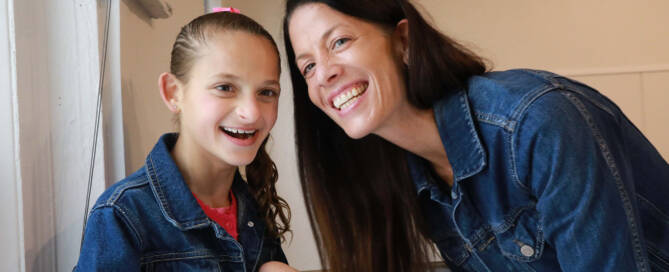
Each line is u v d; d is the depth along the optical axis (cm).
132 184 94
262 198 119
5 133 85
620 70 306
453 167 97
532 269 100
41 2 95
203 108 95
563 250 83
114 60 111
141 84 129
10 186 85
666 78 304
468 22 313
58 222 96
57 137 97
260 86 98
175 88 103
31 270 88
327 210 115
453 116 95
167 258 94
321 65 92
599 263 79
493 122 89
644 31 306
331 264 116
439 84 94
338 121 98
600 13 309
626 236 78
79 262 85
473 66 99
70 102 99
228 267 102
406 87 98
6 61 86
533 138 82
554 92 83
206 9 249
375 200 116
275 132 318
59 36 98
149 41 137
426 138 102
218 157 99
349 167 115
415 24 93
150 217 93
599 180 78
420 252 114
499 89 89
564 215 80
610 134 84
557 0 310
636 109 307
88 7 101
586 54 310
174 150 105
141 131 128
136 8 126
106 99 108
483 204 100
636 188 91
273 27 320
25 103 88
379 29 94
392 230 114
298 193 318
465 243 110
